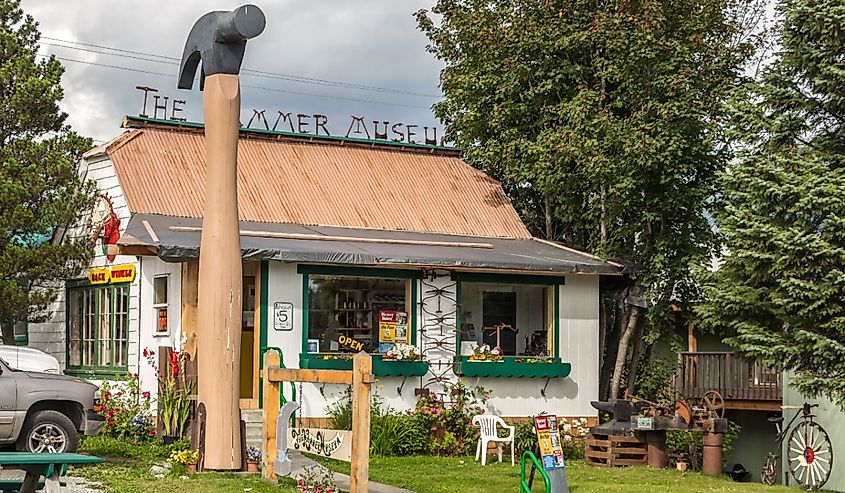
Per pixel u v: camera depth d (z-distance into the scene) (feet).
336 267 67.51
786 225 60.70
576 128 75.25
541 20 79.66
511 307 75.10
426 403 67.77
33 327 83.71
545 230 89.81
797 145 63.82
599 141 75.31
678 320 96.27
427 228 78.54
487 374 70.44
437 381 69.87
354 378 42.24
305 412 64.95
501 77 80.48
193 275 64.44
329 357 65.51
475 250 73.67
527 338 75.61
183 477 48.06
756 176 61.26
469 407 70.08
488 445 66.03
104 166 74.38
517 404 72.43
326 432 44.04
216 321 49.60
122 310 71.82
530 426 67.36
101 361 73.97
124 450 58.23
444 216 80.59
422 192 82.17
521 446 65.10
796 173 60.39
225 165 49.98
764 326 62.23
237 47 50.34
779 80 63.62
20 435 51.34
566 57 79.56
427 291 70.64
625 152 72.84
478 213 82.38
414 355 68.03
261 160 78.33
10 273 71.15
